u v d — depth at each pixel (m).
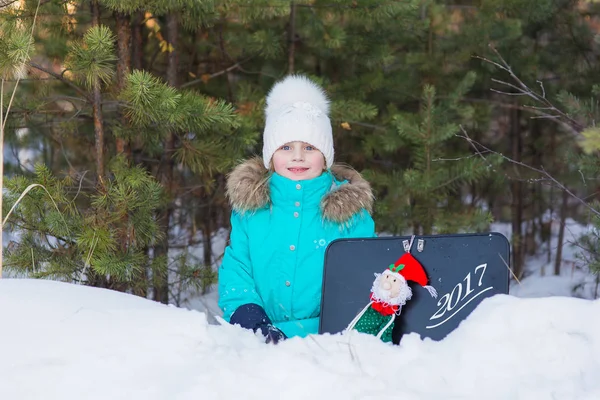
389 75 5.77
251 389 1.61
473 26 5.60
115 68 3.83
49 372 1.69
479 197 7.01
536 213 7.15
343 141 5.77
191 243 5.72
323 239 2.62
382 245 2.20
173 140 4.44
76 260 3.54
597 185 5.06
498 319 1.87
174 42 4.36
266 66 5.62
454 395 1.62
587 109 3.82
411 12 5.00
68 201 3.47
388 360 1.81
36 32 4.05
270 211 2.66
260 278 2.62
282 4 4.17
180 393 1.60
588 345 1.73
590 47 6.00
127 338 1.87
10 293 2.09
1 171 2.97
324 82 5.14
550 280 5.86
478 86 6.03
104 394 1.61
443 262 2.16
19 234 3.50
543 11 5.54
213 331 1.96
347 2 4.59
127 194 3.48
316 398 1.57
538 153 6.68
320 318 2.17
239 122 3.91
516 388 1.61
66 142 5.43
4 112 4.00
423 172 4.95
